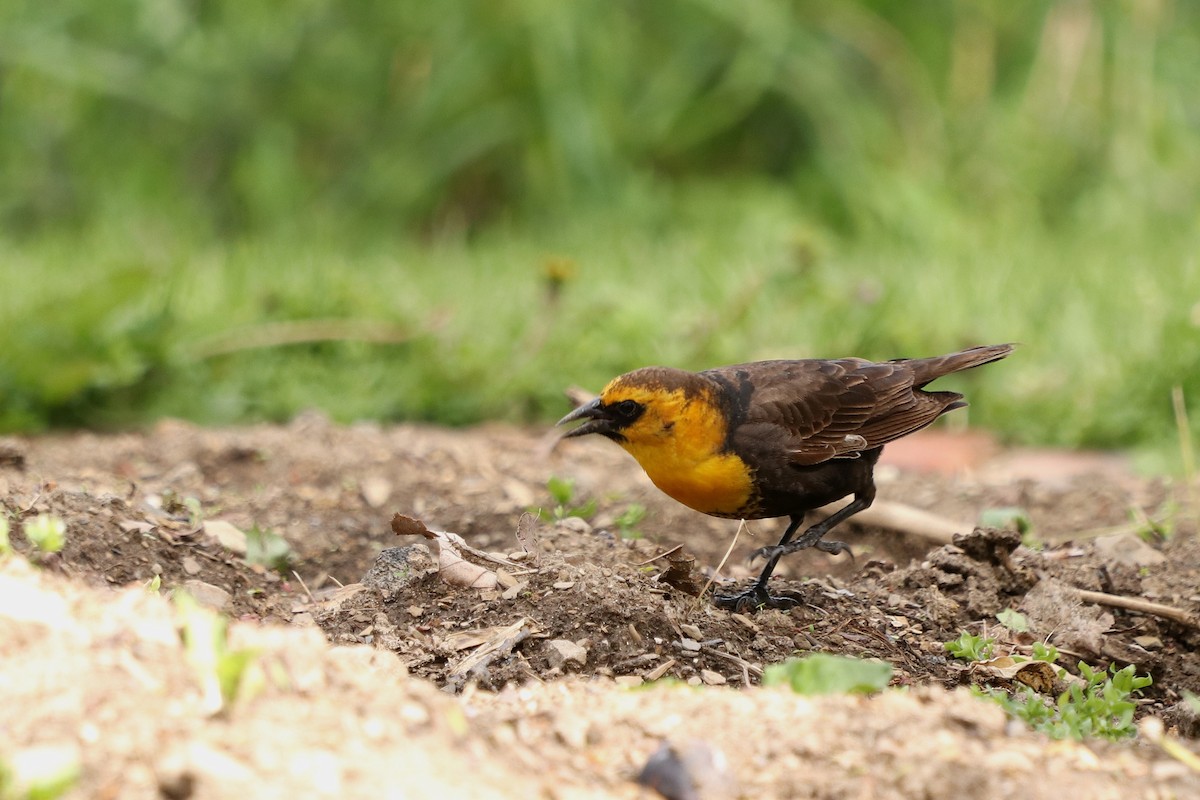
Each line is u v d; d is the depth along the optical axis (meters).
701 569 9.25
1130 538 9.45
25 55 19.69
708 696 5.91
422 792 4.78
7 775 4.42
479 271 16.11
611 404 8.20
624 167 19.53
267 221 19.20
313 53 19.91
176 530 8.27
